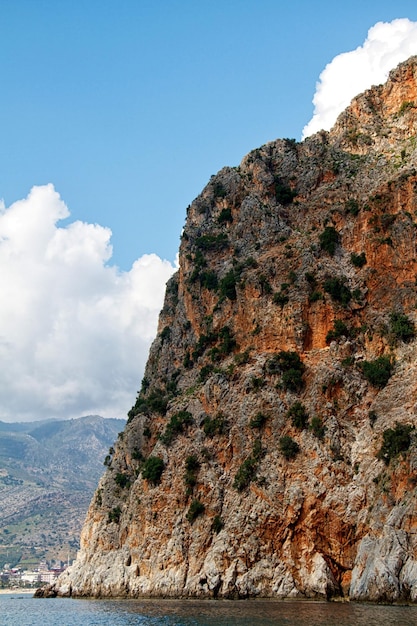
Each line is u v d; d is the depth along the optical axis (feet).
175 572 340.59
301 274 379.14
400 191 377.30
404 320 350.84
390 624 212.02
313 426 333.01
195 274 444.96
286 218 431.84
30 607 366.02
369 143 438.81
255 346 380.17
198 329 436.76
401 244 366.02
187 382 426.51
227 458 353.72
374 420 326.03
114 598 364.17
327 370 345.72
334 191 417.28
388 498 292.61
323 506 314.96
